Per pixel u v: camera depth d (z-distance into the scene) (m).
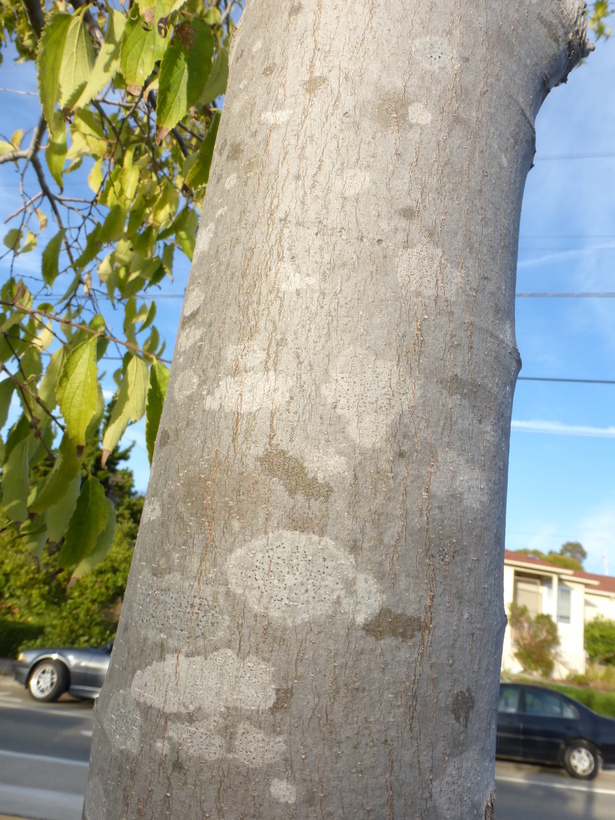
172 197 2.32
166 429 0.79
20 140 2.71
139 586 0.73
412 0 0.85
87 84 1.48
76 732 7.18
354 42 0.83
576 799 7.00
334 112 0.80
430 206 0.77
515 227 0.87
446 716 0.65
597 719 8.50
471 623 0.69
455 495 0.70
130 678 0.70
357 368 0.70
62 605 12.10
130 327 2.31
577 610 20.83
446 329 0.74
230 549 0.66
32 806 4.66
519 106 0.90
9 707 8.32
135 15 1.36
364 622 0.63
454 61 0.84
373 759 0.61
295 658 0.62
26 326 2.27
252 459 0.69
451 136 0.81
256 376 0.71
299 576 0.64
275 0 0.93
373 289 0.73
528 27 0.94
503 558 0.77
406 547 0.66
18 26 3.25
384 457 0.68
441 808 0.63
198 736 0.63
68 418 1.43
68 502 1.75
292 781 0.60
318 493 0.66
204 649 0.65
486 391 0.76
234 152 0.87
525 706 8.71
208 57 1.41
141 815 0.64
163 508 0.73
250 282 0.76
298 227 0.76
